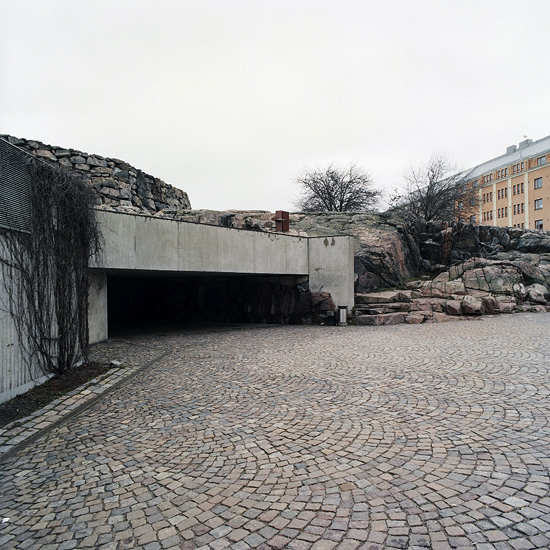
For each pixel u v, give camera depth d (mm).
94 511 3109
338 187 35500
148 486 3463
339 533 2676
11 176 5863
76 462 4016
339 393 5992
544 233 27891
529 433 4152
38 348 6555
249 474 3588
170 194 20062
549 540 2492
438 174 34156
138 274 14750
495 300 16844
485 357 8016
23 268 6160
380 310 16141
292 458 3869
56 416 5297
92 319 11305
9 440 4555
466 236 24625
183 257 12414
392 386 6230
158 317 20594
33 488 3521
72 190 7375
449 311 16172
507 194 62031
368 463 3676
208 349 10305
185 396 6180
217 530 2787
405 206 34531
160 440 4488
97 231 8508
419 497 3057
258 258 14648
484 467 3467
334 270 15867
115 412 5539
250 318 17469
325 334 12812
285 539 2646
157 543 2676
